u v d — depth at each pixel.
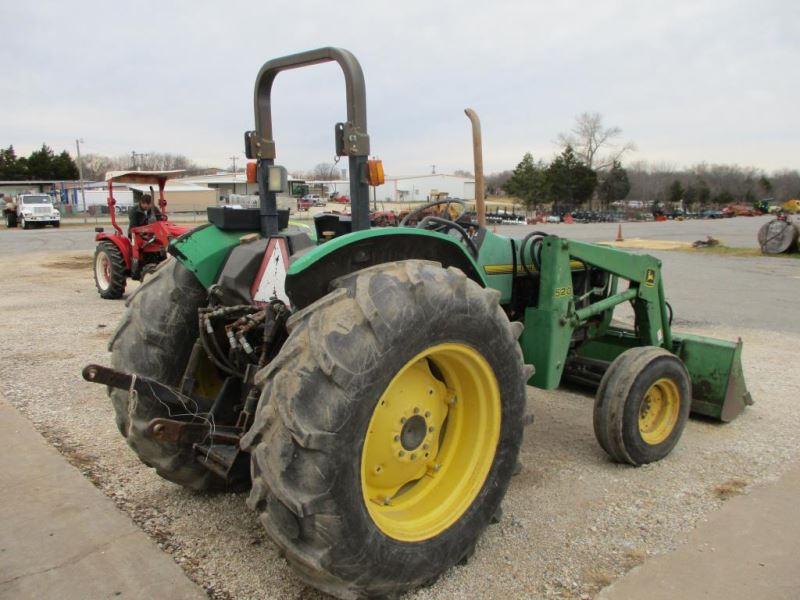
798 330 7.76
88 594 2.54
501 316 2.67
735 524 3.10
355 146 2.66
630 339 4.96
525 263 4.11
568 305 3.84
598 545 2.92
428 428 2.67
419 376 2.64
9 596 2.53
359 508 2.20
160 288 3.19
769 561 2.79
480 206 4.13
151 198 10.69
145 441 2.94
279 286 2.86
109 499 3.31
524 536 2.99
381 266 2.41
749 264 16.42
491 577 2.66
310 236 3.39
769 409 4.84
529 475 3.67
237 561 2.77
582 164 62.78
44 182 58.41
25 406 4.69
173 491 3.41
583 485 3.54
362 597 2.32
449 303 2.42
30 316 8.47
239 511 3.21
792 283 12.51
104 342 6.82
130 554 2.81
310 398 2.11
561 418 4.67
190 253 3.03
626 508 3.27
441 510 2.63
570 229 36.94
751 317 8.66
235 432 2.86
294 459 2.10
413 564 2.40
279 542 2.17
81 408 4.68
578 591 2.58
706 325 8.07
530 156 63.16
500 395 2.72
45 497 3.31
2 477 3.53
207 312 2.95
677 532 3.03
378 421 2.49
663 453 3.86
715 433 4.36
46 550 2.84
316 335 2.17
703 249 21.38
